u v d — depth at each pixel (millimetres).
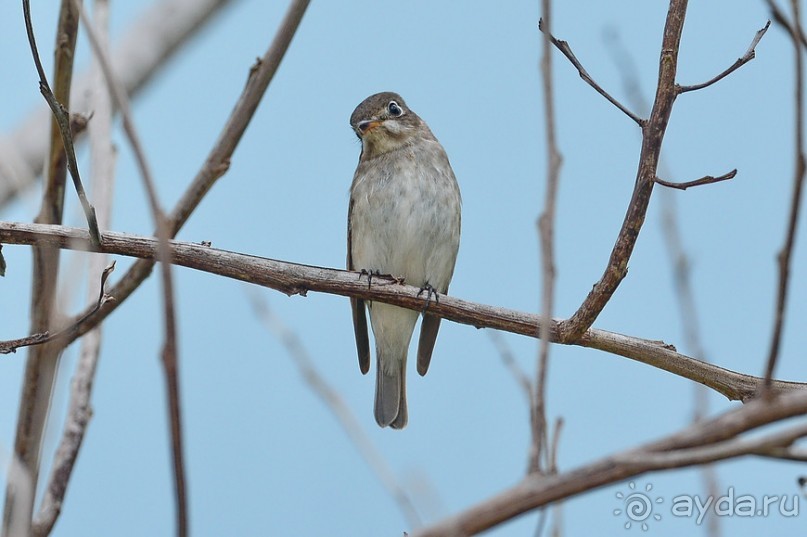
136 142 5242
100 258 10688
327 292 10586
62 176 10461
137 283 11031
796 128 5504
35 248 9992
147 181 5199
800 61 5461
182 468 4914
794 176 5555
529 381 7973
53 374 9344
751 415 4992
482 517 4984
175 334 5016
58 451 9477
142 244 9891
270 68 10953
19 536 7363
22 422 9484
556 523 7289
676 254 8531
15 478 7504
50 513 9125
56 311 9562
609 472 4957
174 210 11273
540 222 6121
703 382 10109
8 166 10273
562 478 4992
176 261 10211
